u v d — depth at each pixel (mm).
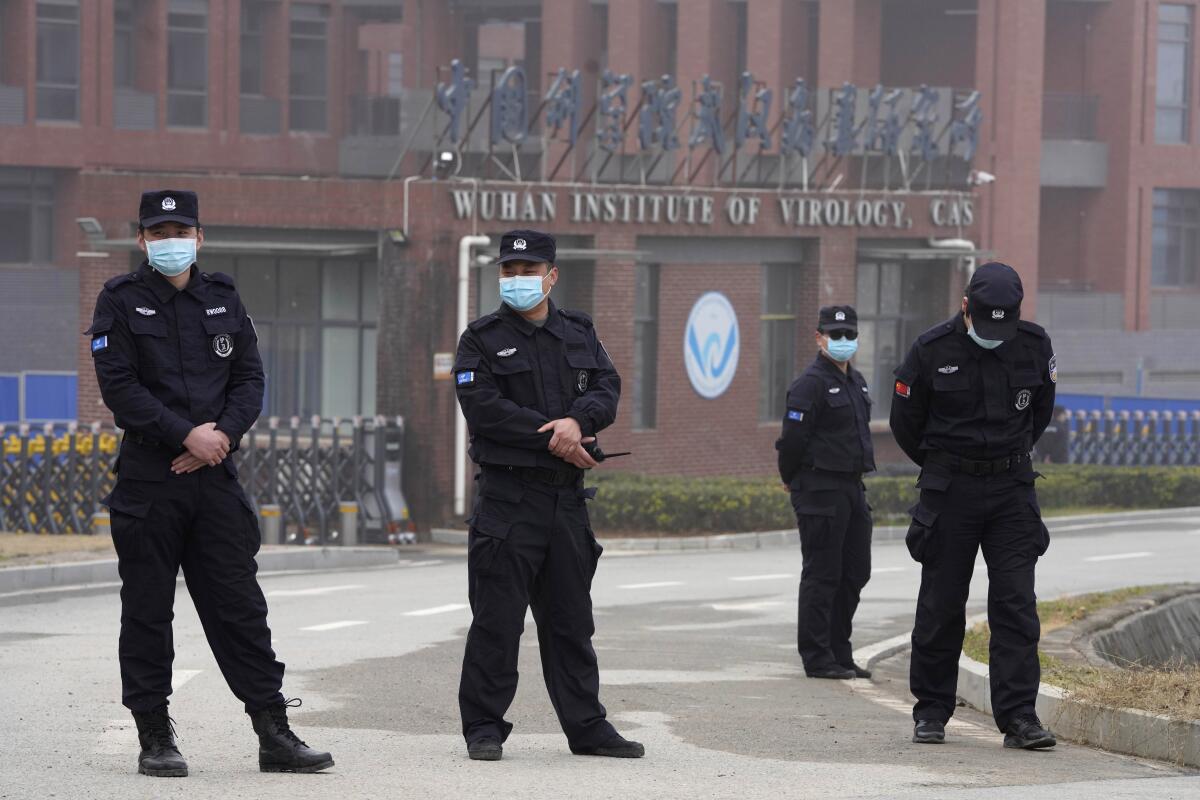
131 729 10570
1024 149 55500
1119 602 18375
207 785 8656
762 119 38125
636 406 36312
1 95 57906
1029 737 10359
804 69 57812
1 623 17234
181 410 8727
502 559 9492
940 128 45219
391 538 31406
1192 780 9352
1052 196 63594
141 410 8578
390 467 31797
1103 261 62969
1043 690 11406
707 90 37125
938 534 10633
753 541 31500
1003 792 8695
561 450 9375
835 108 42969
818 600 14672
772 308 38906
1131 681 11367
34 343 59281
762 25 56250
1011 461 10547
